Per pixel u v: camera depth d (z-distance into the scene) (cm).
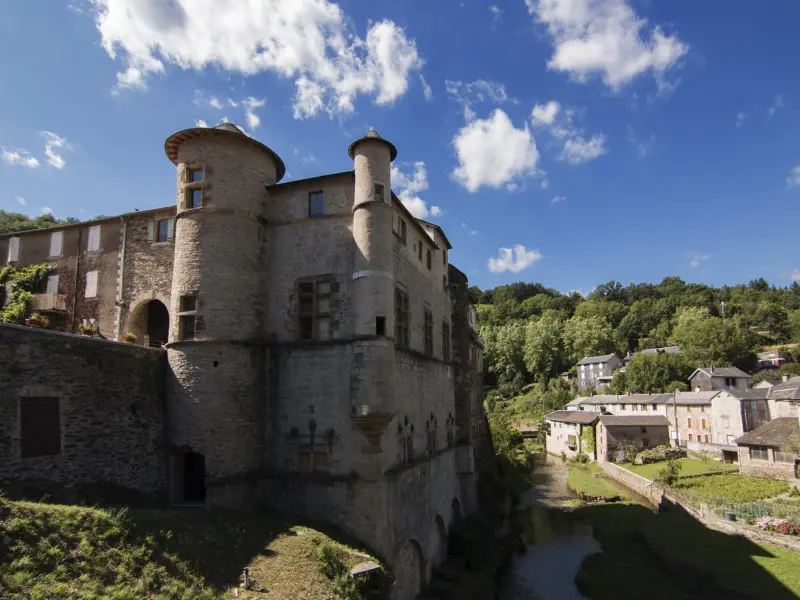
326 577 1445
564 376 11006
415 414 2316
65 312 2691
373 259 1900
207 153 1980
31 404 1381
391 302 1933
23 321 2431
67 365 1499
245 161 2025
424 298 2667
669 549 2878
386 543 1778
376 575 1579
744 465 4550
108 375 1642
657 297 15562
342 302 1967
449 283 3472
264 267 2059
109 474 1602
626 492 4653
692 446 6050
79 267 2744
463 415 3297
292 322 2014
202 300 1883
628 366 9350
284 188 2119
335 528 1792
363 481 1808
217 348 1848
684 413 6719
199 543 1383
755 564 2542
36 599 897
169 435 1836
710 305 13062
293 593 1311
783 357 9206
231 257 1931
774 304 11919
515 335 11675
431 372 2684
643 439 6075
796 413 5294
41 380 1414
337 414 1889
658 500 4112
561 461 6744
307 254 2047
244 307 1939
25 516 1056
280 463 1927
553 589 2542
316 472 1880
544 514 4022
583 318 12362
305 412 1931
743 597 2175
